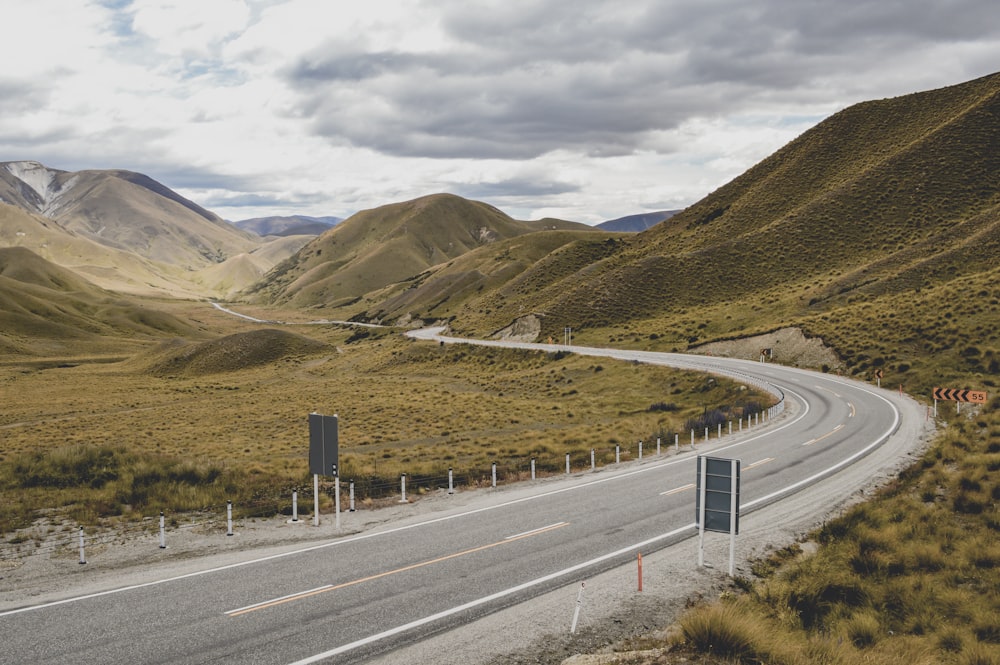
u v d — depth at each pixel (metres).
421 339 120.62
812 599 13.50
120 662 10.69
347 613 12.71
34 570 15.09
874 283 77.00
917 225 100.25
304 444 42.78
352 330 196.00
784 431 34.19
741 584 14.56
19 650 11.08
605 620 12.51
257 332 148.62
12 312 198.62
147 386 108.69
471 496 22.98
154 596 13.52
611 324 99.12
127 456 26.69
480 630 11.99
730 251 110.44
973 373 43.84
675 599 13.57
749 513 20.12
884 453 27.78
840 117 147.62
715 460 15.14
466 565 15.53
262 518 19.81
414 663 10.74
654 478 25.12
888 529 17.75
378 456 34.72
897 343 53.81
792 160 142.25
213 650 11.12
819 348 60.28
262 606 13.03
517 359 85.81
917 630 12.62
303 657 10.91
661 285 106.31
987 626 12.30
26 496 21.42
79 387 108.94
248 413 64.75
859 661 10.15
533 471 25.89
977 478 20.83
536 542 17.31
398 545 17.11
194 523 19.14
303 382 101.00
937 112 133.25
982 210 97.44
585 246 155.25
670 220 154.25
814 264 100.25
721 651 10.41
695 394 52.31
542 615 12.67
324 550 16.72
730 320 84.56
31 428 64.12
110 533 18.02
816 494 22.05
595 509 20.69
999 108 118.88
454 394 66.25
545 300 126.06
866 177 117.25
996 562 15.35
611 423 43.41
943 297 58.75
